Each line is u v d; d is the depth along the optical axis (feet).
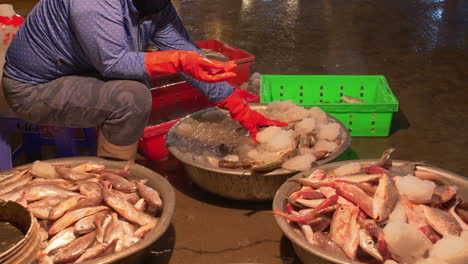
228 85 8.57
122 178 7.23
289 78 11.48
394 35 18.40
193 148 8.47
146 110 7.54
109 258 5.57
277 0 24.38
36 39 7.26
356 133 10.46
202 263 6.93
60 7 7.01
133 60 7.10
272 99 11.69
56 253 6.05
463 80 13.76
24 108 7.58
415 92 12.98
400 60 15.66
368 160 7.47
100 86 7.40
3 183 7.04
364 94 11.50
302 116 9.02
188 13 22.04
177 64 7.07
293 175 7.49
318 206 6.24
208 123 9.38
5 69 7.61
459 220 6.14
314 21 20.56
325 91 11.56
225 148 8.32
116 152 7.88
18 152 9.59
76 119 7.64
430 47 16.92
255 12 22.07
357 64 15.35
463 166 9.37
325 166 7.34
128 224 6.53
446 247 5.38
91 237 6.18
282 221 6.14
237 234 7.52
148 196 6.79
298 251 6.13
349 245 5.89
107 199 6.67
